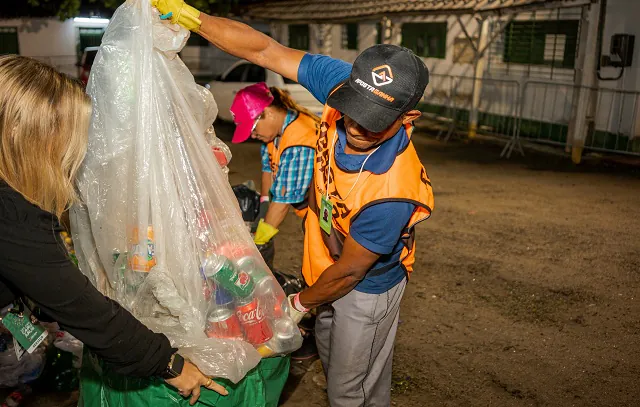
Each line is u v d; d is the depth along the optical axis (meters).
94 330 1.61
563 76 10.24
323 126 2.26
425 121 13.34
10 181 1.49
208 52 19.53
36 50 18.48
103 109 1.88
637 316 4.16
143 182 1.89
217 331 2.00
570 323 4.05
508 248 5.41
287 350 2.21
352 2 12.55
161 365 1.74
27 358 2.96
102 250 1.95
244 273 2.03
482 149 10.59
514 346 3.75
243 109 2.88
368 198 2.02
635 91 8.95
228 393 2.01
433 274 4.82
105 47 1.88
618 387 3.34
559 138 10.45
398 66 1.84
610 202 6.97
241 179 7.96
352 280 2.16
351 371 2.39
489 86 11.78
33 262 1.50
